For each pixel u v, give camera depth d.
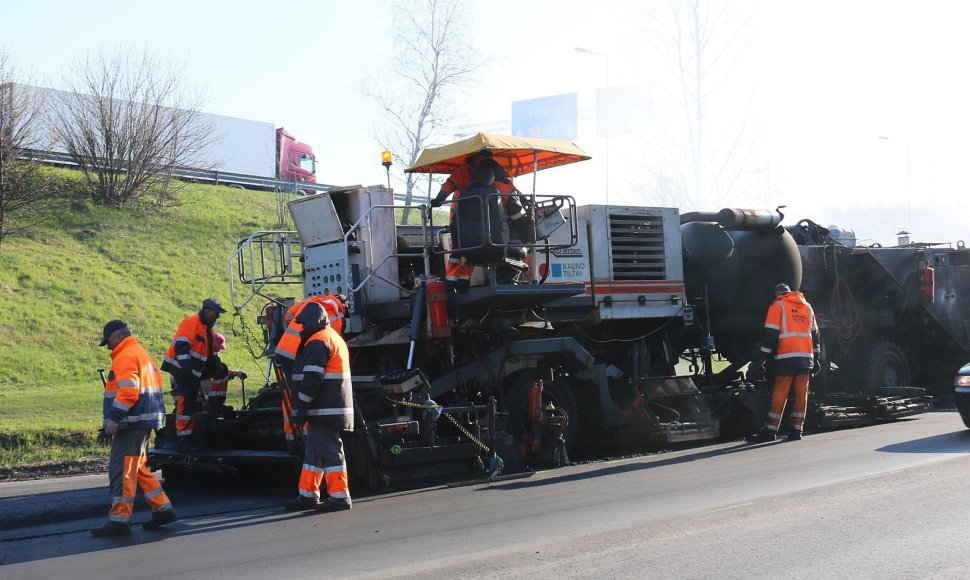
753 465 10.09
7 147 24.66
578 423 11.72
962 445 10.88
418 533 7.00
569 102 40.69
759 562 5.79
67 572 6.21
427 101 30.09
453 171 11.24
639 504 7.88
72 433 13.35
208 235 28.20
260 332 23.09
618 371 12.38
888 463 9.68
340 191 10.75
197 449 10.40
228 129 35.16
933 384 17.89
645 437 11.98
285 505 8.36
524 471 10.31
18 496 9.87
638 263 12.70
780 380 12.52
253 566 6.13
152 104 29.50
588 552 6.15
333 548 6.59
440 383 10.28
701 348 13.52
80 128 28.53
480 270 10.74
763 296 13.85
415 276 10.77
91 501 9.35
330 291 10.71
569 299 11.88
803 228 16.14
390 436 9.09
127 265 24.95
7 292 21.81
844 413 13.59
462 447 9.63
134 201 29.17
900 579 5.35
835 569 5.59
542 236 10.75
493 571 5.73
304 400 8.10
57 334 20.59
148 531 7.62
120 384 7.46
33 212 26.25
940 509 7.22
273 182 34.81
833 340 15.54
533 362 11.33
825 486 8.39
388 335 10.45
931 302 16.83
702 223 13.70
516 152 11.11
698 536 6.54
